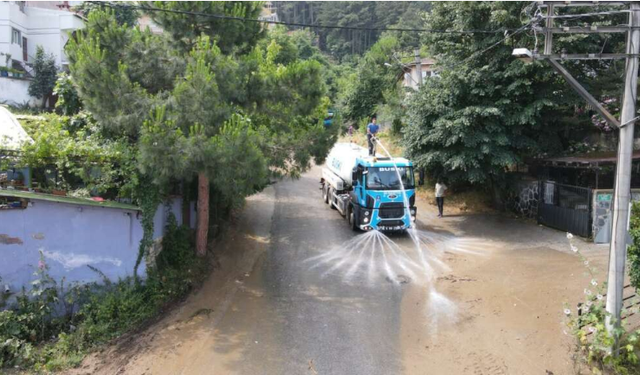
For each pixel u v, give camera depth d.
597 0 7.53
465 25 16.16
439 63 17.92
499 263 12.99
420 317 9.87
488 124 15.62
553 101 15.38
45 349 8.41
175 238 11.88
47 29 31.98
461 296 10.90
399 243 15.08
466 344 8.77
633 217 8.49
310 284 11.69
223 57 10.77
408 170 15.77
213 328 9.32
